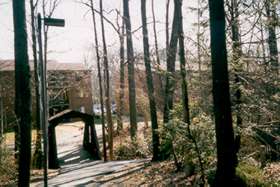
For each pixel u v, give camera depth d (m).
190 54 11.31
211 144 11.05
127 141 28.19
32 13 21.30
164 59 17.41
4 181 15.95
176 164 14.48
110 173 17.34
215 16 8.52
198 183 11.56
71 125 40.38
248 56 11.23
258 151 12.25
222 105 8.49
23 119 10.11
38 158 22.19
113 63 31.98
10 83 39.34
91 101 46.78
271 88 11.38
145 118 32.44
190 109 11.90
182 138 11.52
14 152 17.30
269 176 11.09
